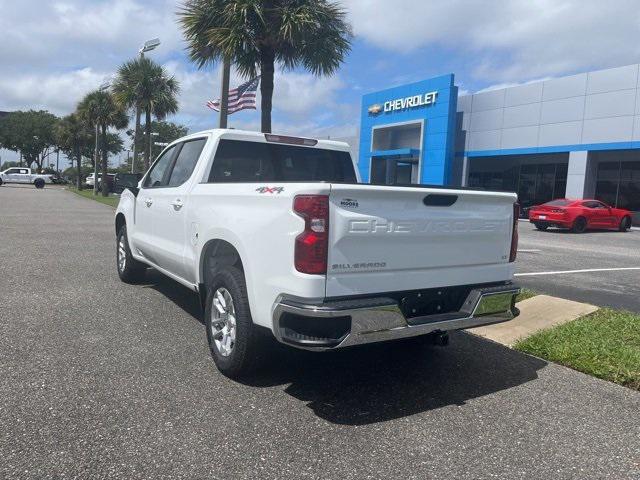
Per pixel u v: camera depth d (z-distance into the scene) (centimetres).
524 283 907
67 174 9088
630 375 459
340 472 308
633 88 2508
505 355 527
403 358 509
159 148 6094
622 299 798
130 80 2767
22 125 8131
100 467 302
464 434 361
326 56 1317
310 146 605
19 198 3247
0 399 381
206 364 468
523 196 3447
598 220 2211
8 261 946
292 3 1248
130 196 737
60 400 384
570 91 2766
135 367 454
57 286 752
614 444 354
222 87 1379
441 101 3241
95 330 551
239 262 459
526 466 323
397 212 384
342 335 362
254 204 405
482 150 3225
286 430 355
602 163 2986
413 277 398
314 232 353
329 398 410
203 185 507
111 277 829
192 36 1298
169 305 661
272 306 380
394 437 353
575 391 442
